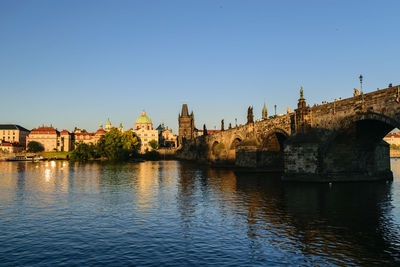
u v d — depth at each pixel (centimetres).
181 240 2359
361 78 4872
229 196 4344
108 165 13812
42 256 2048
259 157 8731
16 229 2684
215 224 2812
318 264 1905
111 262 1944
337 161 5788
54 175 8175
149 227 2727
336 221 2902
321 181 5612
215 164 12062
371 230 2612
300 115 6141
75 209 3522
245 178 7012
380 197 4144
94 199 4188
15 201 4059
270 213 3241
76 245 2261
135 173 8781
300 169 5950
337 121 5347
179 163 16162
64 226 2780
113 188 5331
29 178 7312
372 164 5900
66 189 5234
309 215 3145
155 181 6475
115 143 18538
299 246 2220
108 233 2552
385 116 4438
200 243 2289
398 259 1981
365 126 5250
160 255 2056
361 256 2031
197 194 4569
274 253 2084
